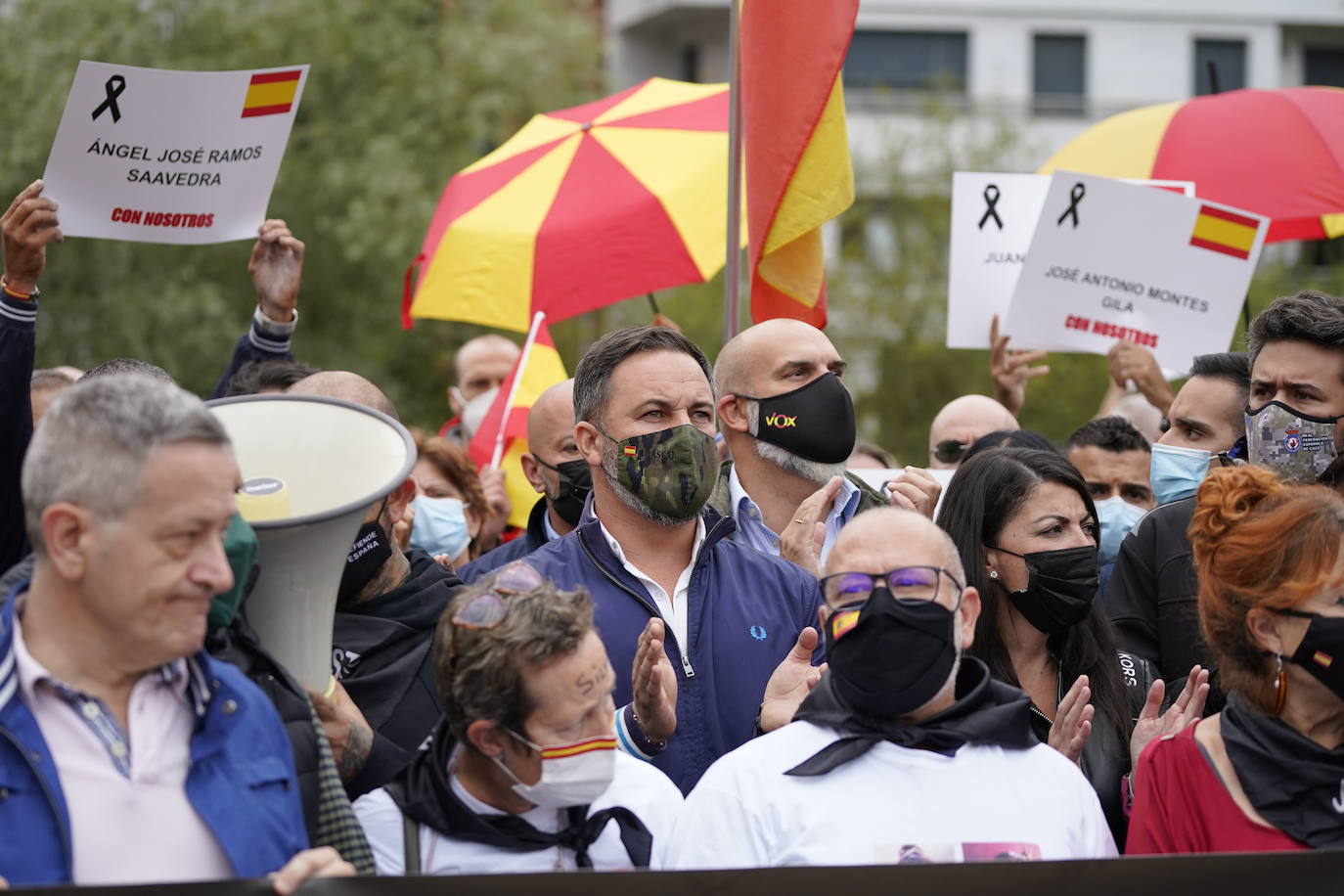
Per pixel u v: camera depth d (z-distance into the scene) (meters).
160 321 17.25
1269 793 3.08
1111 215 5.98
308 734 2.88
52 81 16.67
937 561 3.11
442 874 2.66
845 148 5.06
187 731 2.64
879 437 23.77
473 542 5.88
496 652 2.91
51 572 2.55
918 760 3.09
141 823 2.54
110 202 4.58
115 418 2.50
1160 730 3.67
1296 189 7.09
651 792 3.26
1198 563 3.25
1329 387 4.28
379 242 18.58
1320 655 3.03
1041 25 31.23
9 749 2.50
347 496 3.11
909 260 24.72
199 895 2.50
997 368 6.47
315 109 19.14
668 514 3.98
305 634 3.08
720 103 6.77
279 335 4.91
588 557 4.04
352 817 2.88
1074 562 3.91
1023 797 3.09
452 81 19.80
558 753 2.95
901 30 30.98
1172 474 5.16
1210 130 7.38
